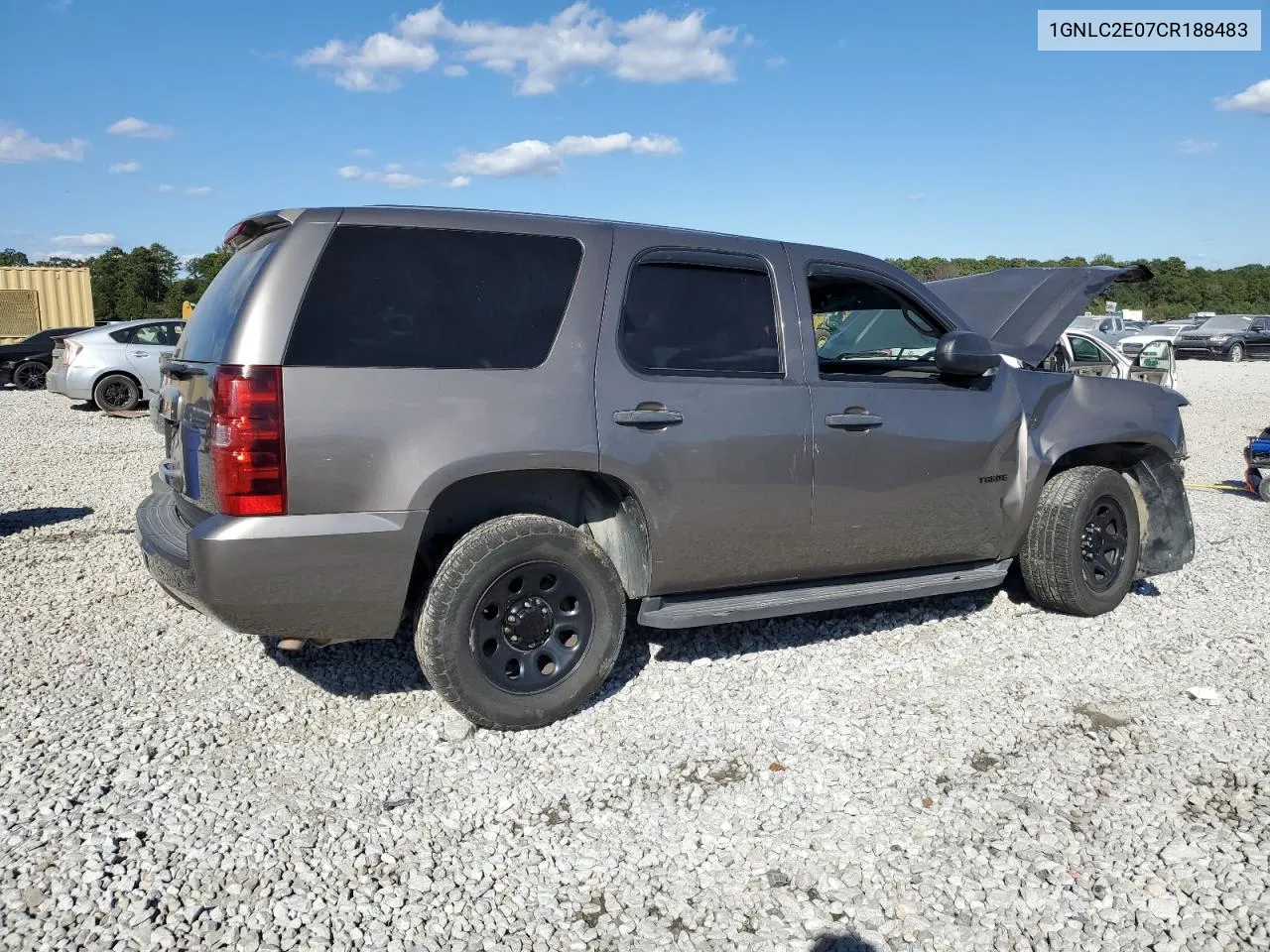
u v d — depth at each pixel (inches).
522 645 152.6
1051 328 218.7
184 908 107.6
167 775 137.6
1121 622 207.8
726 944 104.4
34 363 837.2
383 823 126.7
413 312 142.5
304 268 137.3
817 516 172.4
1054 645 193.2
